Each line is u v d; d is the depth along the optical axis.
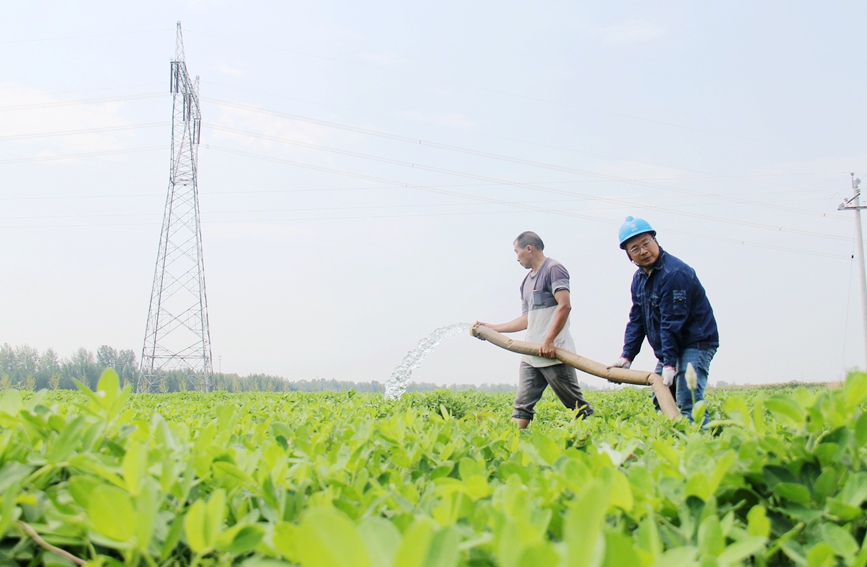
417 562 0.70
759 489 1.51
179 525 1.19
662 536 1.28
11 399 1.85
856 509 1.29
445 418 3.18
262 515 1.47
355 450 2.06
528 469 1.79
